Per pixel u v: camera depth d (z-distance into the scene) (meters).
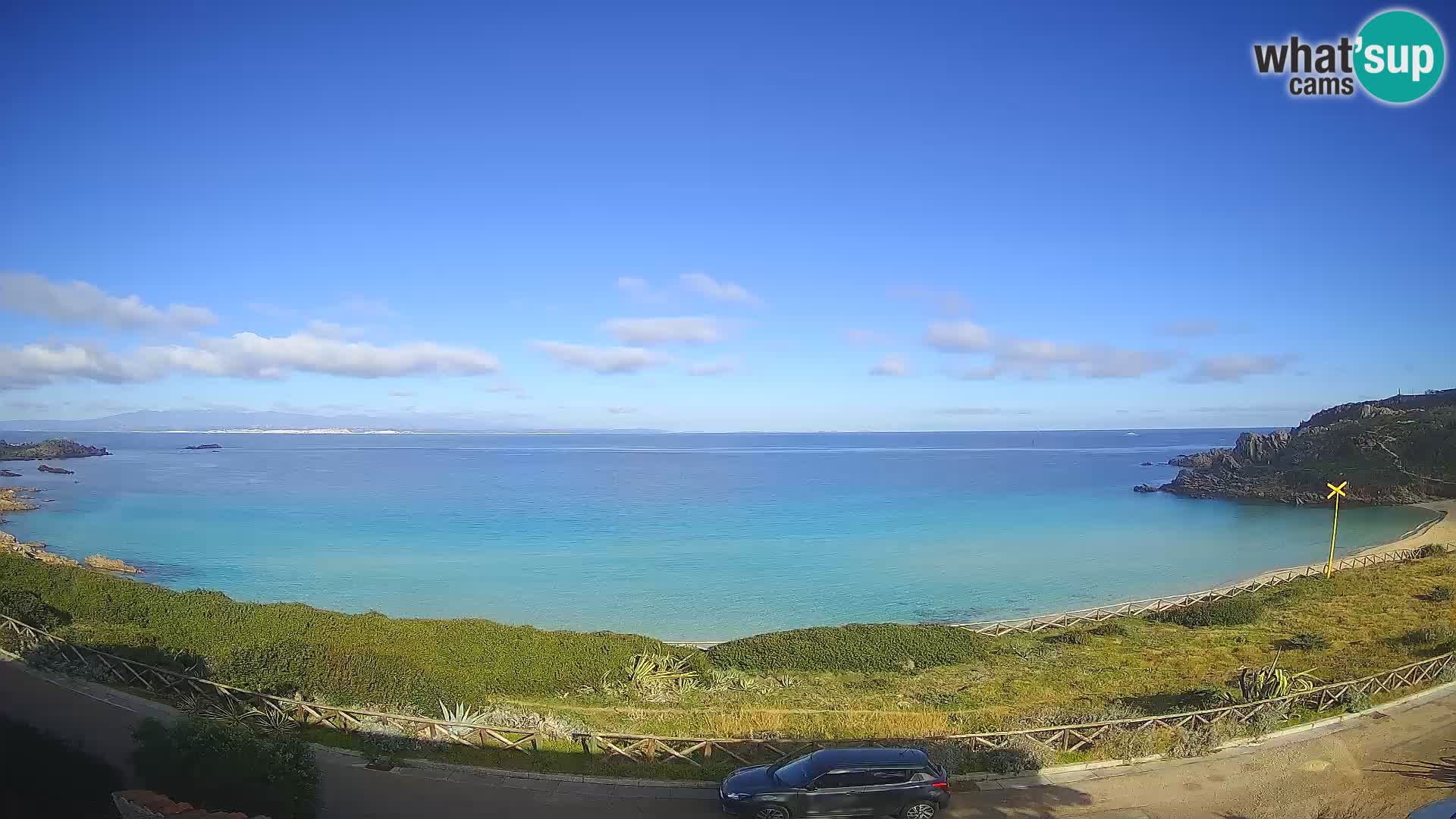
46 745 15.79
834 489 135.50
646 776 19.22
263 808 15.05
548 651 32.84
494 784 18.55
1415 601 43.62
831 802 16.41
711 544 75.94
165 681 24.12
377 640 33.53
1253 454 141.62
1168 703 27.39
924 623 47.81
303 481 150.00
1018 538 80.00
